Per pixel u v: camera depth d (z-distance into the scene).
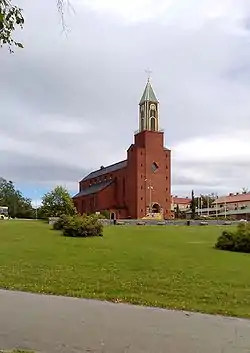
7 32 6.50
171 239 33.91
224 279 15.97
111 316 9.97
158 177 102.75
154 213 99.69
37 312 10.31
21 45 6.74
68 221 36.25
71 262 20.12
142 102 107.88
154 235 37.38
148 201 100.81
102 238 33.50
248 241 26.22
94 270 17.69
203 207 149.75
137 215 99.31
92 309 10.73
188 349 7.57
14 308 10.76
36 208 127.19
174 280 15.52
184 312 10.55
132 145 105.25
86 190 125.19
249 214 124.62
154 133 104.19
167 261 20.67
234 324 9.42
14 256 22.31
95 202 111.25
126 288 13.80
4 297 12.19
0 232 38.94
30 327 8.89
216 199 150.62
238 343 7.98
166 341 8.03
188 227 52.72
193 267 18.88
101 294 12.75
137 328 8.92
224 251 26.00
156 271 17.59
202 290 13.76
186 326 9.16
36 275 16.16
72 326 9.01
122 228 47.22
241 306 11.53
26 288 13.53
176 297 12.58
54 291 13.10
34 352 7.16
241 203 133.12
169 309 10.88
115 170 111.94
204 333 8.63
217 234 39.28
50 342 7.85
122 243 29.73
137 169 101.19
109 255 22.81
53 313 10.22
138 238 34.16
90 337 8.20
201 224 64.88
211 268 18.69
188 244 29.92
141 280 15.37
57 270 17.56
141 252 24.31
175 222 65.06
